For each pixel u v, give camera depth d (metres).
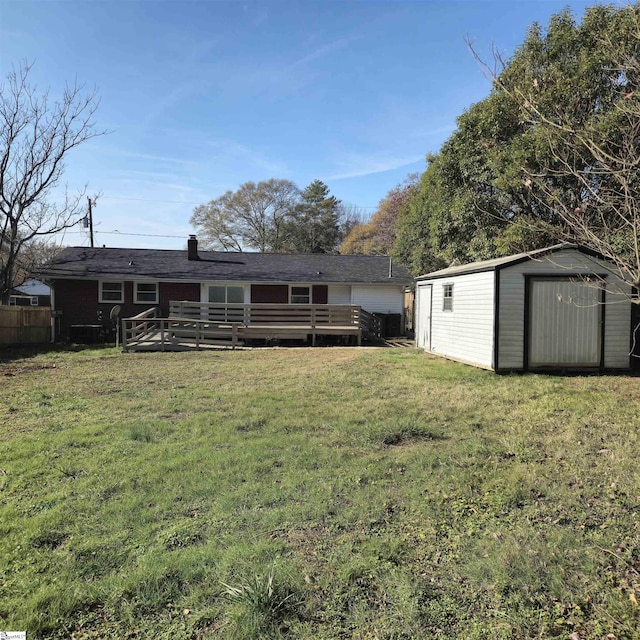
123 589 2.53
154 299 18.20
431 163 24.58
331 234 49.50
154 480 3.95
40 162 17.38
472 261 15.77
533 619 2.28
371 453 4.64
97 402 6.95
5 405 6.76
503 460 4.41
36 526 3.19
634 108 3.37
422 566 2.72
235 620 2.29
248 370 10.05
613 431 5.31
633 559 2.75
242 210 46.03
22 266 18.42
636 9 3.53
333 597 2.46
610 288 9.41
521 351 9.48
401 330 19.89
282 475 4.06
